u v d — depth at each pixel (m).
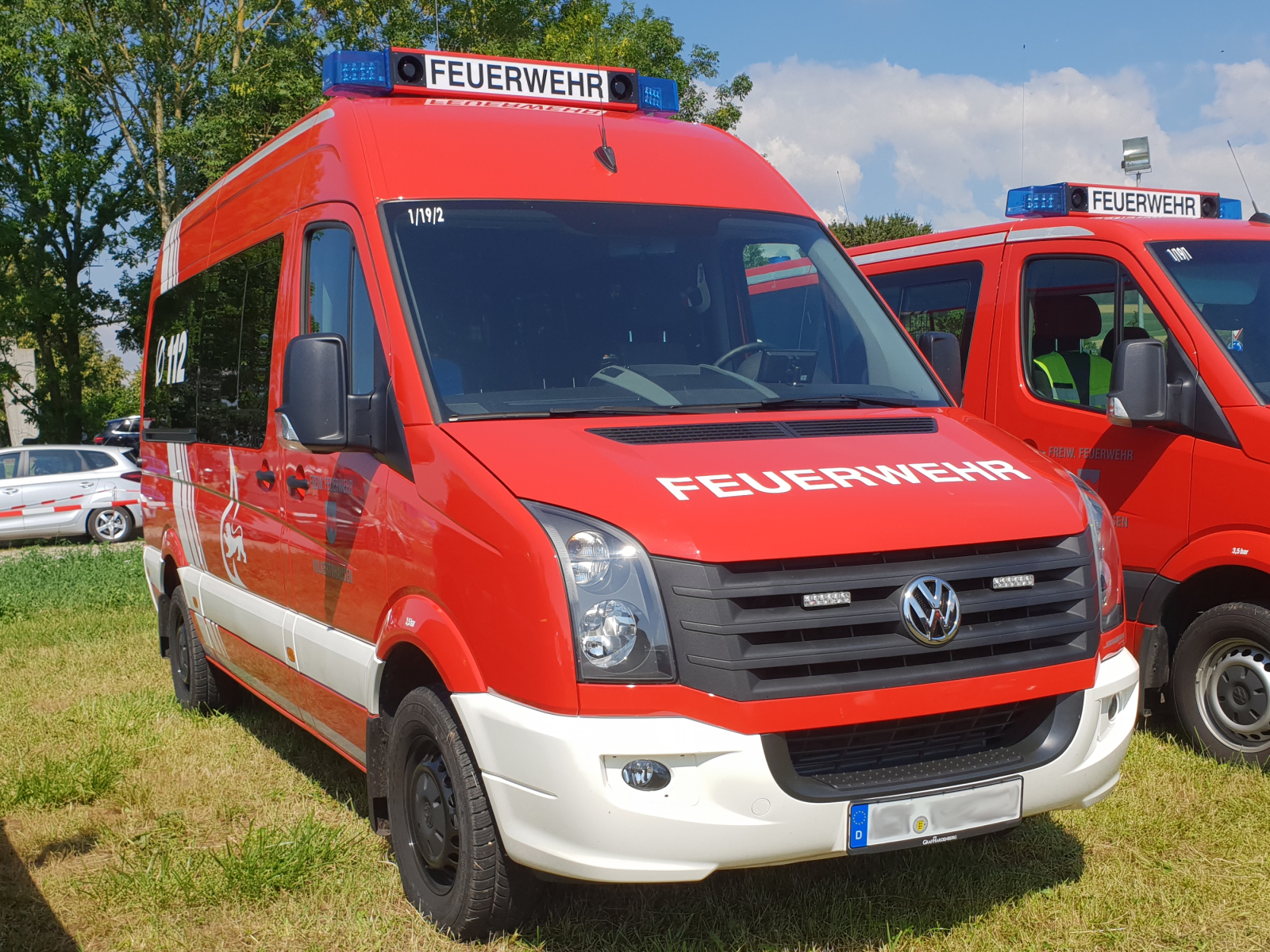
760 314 4.69
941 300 7.26
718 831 3.18
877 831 3.33
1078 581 3.67
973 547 3.54
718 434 3.88
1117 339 6.05
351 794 5.44
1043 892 4.12
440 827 3.93
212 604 6.31
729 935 3.85
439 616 3.73
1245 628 5.38
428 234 4.34
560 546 3.30
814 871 4.29
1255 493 5.29
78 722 6.80
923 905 4.04
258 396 5.49
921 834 3.39
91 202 37.59
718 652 3.19
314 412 4.01
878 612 3.34
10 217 35.50
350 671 4.40
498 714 3.40
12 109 35.25
